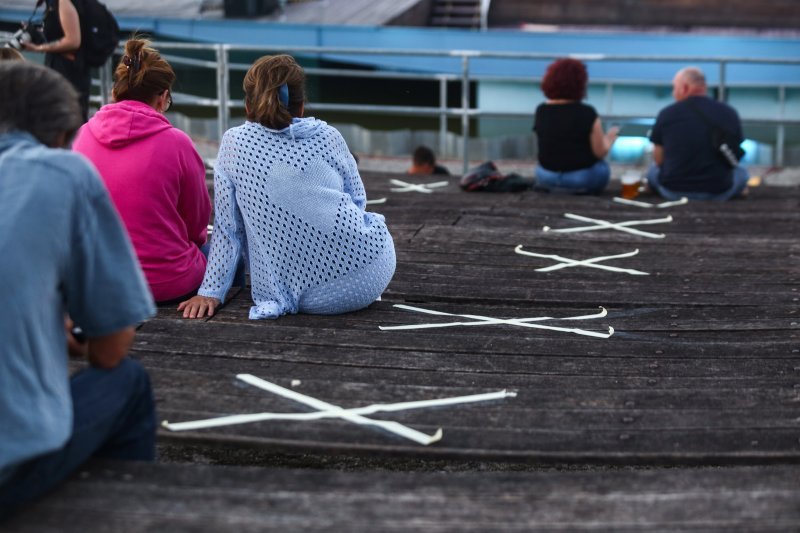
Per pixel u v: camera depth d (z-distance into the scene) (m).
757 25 18.19
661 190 7.79
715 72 14.98
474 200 7.50
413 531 2.79
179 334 4.35
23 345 2.60
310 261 4.54
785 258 5.88
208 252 4.99
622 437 3.48
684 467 3.38
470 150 13.34
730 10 18.16
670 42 15.08
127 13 17.17
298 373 3.98
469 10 18.33
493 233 6.41
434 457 3.36
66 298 2.79
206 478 3.03
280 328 4.46
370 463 4.01
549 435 3.49
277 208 4.46
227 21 16.17
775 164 13.29
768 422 3.60
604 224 6.71
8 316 2.57
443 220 6.77
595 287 5.25
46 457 2.76
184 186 4.64
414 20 18.03
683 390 3.88
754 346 4.37
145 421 3.13
